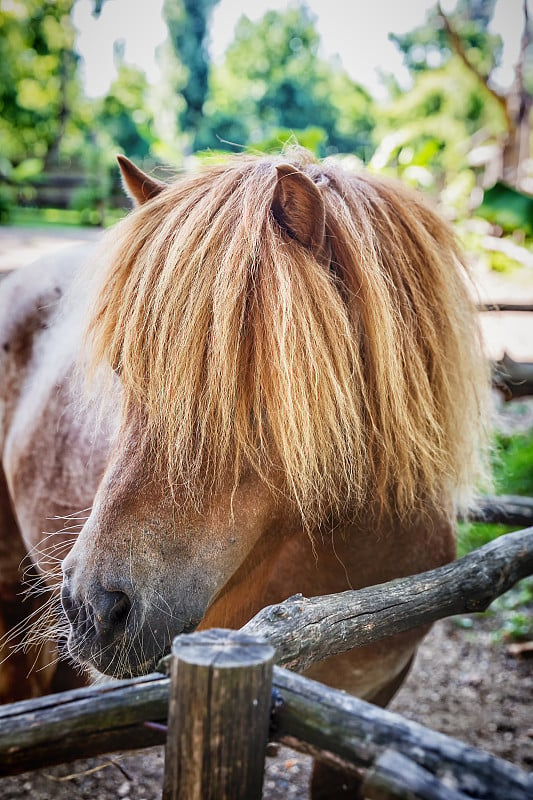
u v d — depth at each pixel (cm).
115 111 1941
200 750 95
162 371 120
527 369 240
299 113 2409
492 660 284
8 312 199
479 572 142
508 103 1050
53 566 168
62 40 1881
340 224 131
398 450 133
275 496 126
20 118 1886
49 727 97
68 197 1617
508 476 364
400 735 91
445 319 140
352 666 151
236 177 133
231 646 98
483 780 86
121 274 128
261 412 121
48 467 171
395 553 147
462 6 2073
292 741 97
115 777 208
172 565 119
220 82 2495
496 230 834
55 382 174
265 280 121
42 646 181
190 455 120
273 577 148
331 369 123
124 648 117
